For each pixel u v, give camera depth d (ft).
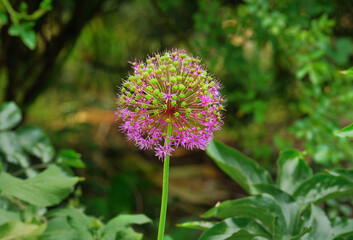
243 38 4.07
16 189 2.22
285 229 2.21
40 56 4.49
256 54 4.32
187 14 5.29
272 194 2.36
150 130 2.00
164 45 5.49
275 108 5.33
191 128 1.99
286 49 3.97
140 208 4.75
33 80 4.64
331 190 2.33
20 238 1.94
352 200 3.34
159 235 2.04
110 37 5.61
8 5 3.09
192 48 4.83
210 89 2.05
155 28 5.56
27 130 2.83
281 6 3.94
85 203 4.13
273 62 4.82
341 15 4.52
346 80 3.77
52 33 4.42
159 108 2.01
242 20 4.00
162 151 1.98
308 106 3.66
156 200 5.38
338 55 3.76
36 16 3.18
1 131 2.76
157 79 2.03
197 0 4.72
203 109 2.02
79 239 2.19
